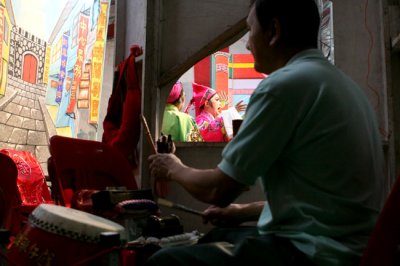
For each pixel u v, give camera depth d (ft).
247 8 7.47
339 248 2.94
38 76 12.50
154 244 4.20
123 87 8.03
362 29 7.00
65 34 13.34
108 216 4.72
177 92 9.98
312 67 3.33
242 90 15.42
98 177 6.31
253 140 3.12
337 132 3.12
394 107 6.71
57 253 3.58
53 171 5.88
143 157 7.32
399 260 2.45
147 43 7.54
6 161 5.45
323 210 3.06
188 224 7.16
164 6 7.64
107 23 12.43
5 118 11.28
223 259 3.09
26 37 12.08
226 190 3.21
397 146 6.63
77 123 13.10
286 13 3.54
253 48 3.76
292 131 3.14
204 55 7.58
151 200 4.99
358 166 3.13
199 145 7.27
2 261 3.52
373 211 3.16
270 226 3.32
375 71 6.93
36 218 3.82
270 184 3.32
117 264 3.48
